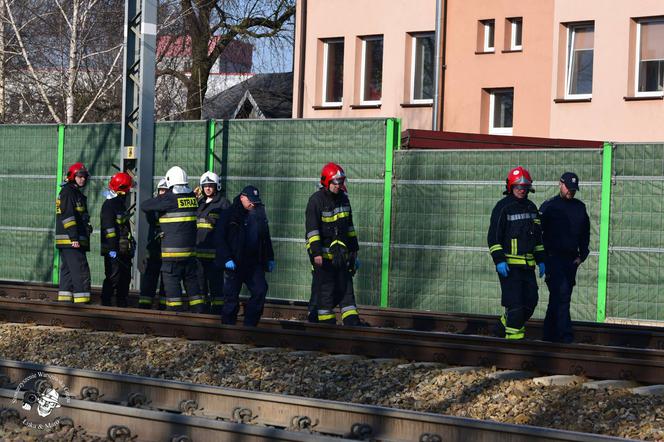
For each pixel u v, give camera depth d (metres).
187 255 18.97
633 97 32.78
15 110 43.69
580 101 33.84
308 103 40.53
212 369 13.91
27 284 25.47
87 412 10.09
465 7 36.50
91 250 26.84
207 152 25.14
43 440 9.67
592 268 21.02
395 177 23.00
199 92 46.69
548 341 15.98
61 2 40.19
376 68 39.47
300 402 10.34
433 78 37.34
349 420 10.05
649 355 13.88
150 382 11.29
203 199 20.16
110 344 15.91
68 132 27.25
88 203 26.83
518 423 10.82
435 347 14.16
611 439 8.57
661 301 20.42
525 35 35.12
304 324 16.78
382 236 23.06
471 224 22.16
